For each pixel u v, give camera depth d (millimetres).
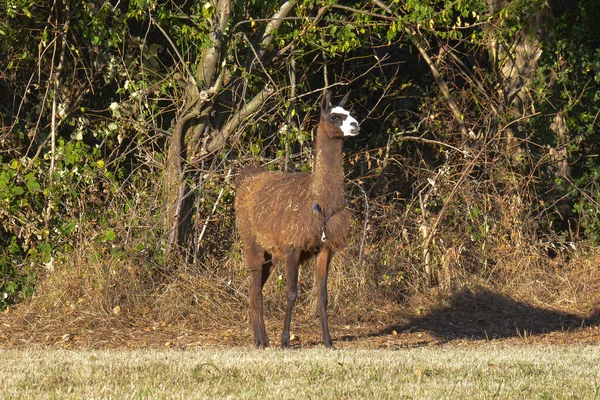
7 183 40812
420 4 41062
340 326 38719
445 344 34969
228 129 41438
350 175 47125
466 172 43719
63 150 42125
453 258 43719
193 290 38531
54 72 44062
